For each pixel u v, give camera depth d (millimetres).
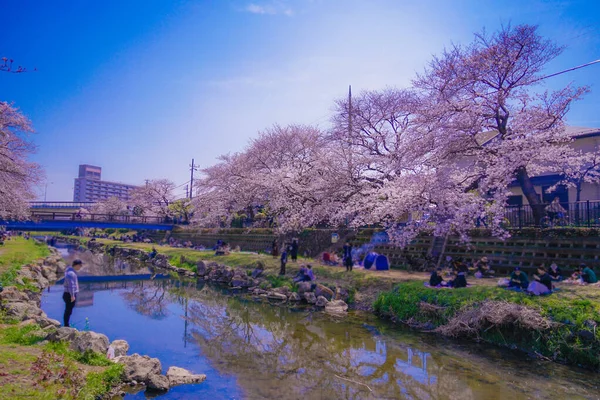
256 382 9398
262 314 17078
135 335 13719
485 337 12188
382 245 24578
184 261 34938
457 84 17578
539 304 11398
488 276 17406
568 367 9961
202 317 16797
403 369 10266
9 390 5895
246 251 37969
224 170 39844
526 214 18938
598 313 10250
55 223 45906
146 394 8227
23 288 18359
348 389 9047
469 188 18266
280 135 36500
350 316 16078
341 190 24391
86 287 25312
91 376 7594
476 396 8547
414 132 19516
